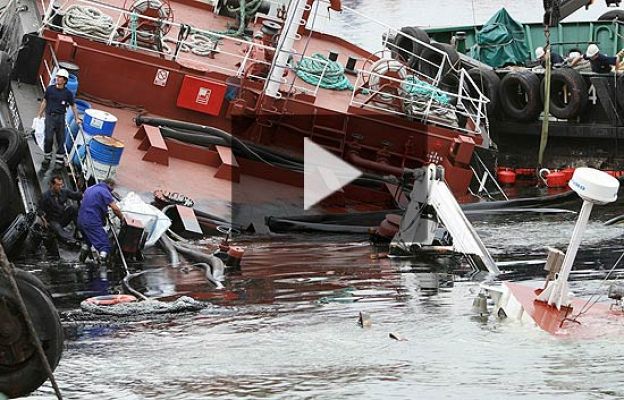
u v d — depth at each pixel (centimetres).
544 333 3170
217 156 5709
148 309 3681
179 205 5266
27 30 5978
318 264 4669
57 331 2270
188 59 6128
